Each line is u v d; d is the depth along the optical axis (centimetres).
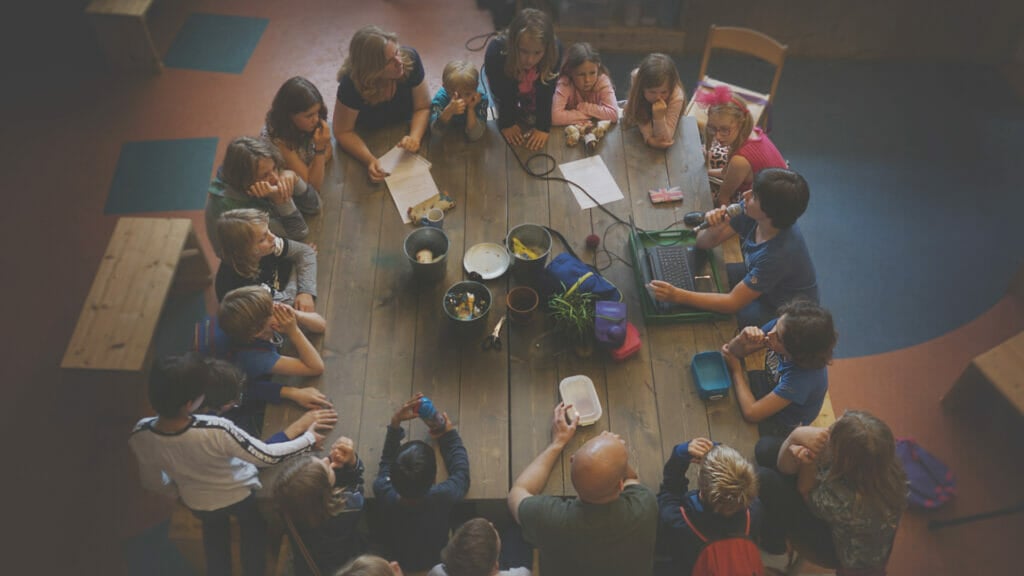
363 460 268
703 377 283
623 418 276
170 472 249
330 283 311
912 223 469
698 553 241
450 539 245
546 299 304
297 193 322
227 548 267
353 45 328
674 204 337
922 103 538
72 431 373
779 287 307
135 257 381
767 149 346
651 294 302
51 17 558
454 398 280
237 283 307
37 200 461
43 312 414
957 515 359
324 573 251
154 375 237
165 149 485
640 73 344
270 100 515
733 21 556
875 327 424
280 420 278
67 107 507
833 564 263
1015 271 448
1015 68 556
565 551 238
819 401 281
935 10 539
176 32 553
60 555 340
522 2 562
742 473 235
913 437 384
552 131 367
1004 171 497
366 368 288
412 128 358
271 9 570
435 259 304
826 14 547
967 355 413
